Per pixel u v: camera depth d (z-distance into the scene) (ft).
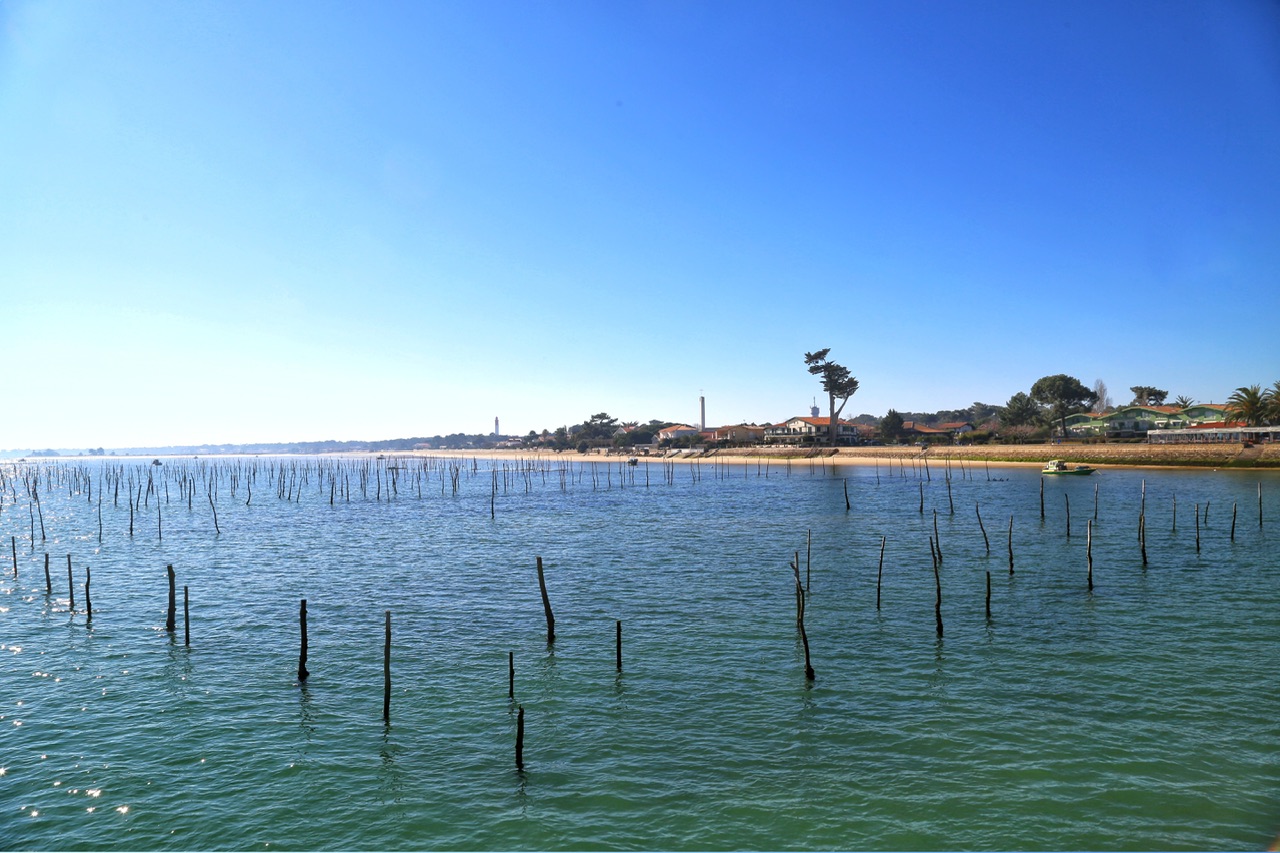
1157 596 121.08
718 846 54.39
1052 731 70.49
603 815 58.23
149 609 123.65
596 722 74.33
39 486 547.49
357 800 60.85
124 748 69.77
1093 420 506.89
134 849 54.85
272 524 259.60
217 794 61.93
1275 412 402.11
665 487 398.01
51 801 60.95
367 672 89.51
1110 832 54.75
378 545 200.23
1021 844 53.67
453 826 57.26
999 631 102.53
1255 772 62.39
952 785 61.36
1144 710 74.84
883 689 81.61
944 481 370.73
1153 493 277.23
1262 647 93.97
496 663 92.22
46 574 137.28
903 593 126.21
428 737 71.67
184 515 298.76
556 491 396.37
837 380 589.32
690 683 84.33
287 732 72.90
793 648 96.43
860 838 54.85
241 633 107.65
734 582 138.41
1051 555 160.04
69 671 90.94
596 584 138.82
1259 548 162.81
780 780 62.75
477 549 188.85
